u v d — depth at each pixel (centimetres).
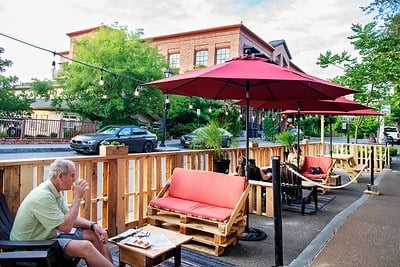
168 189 448
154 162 482
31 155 1224
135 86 1747
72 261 256
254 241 402
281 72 343
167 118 2258
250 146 786
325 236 411
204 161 609
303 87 430
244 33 2902
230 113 2116
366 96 1202
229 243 366
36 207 248
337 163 1100
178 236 307
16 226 251
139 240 286
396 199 639
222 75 329
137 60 1756
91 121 1922
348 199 668
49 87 1994
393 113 1967
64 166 265
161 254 271
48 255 225
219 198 400
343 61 1224
